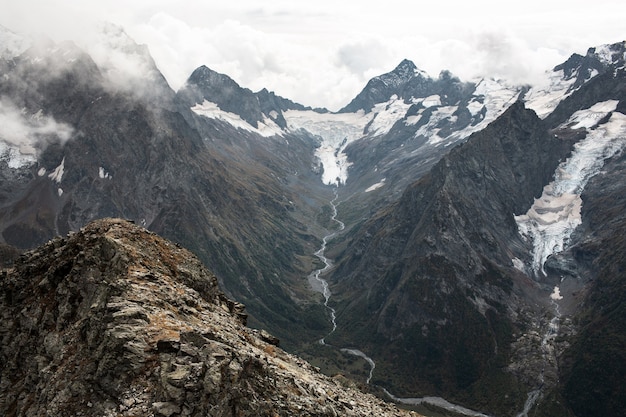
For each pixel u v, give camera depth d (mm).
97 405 42875
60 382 46906
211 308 62031
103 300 51844
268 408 43594
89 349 47938
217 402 39250
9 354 58719
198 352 42719
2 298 64438
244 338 59562
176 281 62906
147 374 42531
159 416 38812
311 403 48531
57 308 58312
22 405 51781
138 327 46469
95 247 59875
